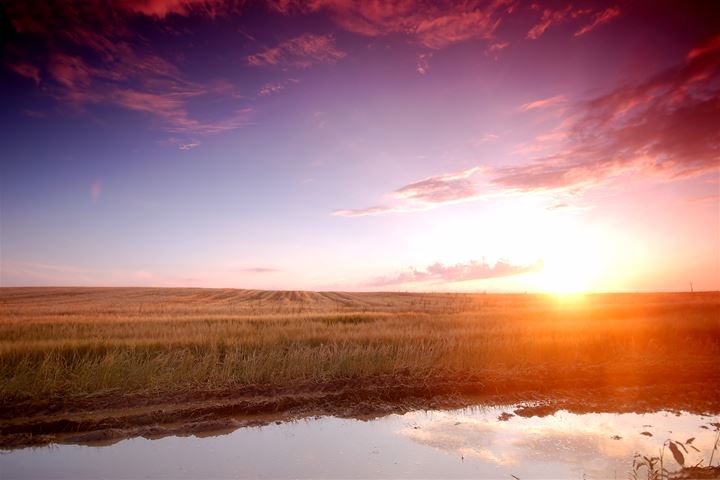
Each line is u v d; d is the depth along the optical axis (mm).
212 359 11781
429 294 66062
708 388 10688
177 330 16781
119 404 9070
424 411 9188
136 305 40406
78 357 11969
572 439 7719
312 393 10008
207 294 65250
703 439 7777
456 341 14555
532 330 17312
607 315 29047
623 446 7430
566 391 10492
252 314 28109
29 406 8688
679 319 21500
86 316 25562
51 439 7457
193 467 6516
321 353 12117
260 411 8938
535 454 7047
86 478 6129
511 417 8859
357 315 25031
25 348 12047
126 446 7281
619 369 12109
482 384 10555
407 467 6551
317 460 6797
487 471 6441
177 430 7883
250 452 7082
